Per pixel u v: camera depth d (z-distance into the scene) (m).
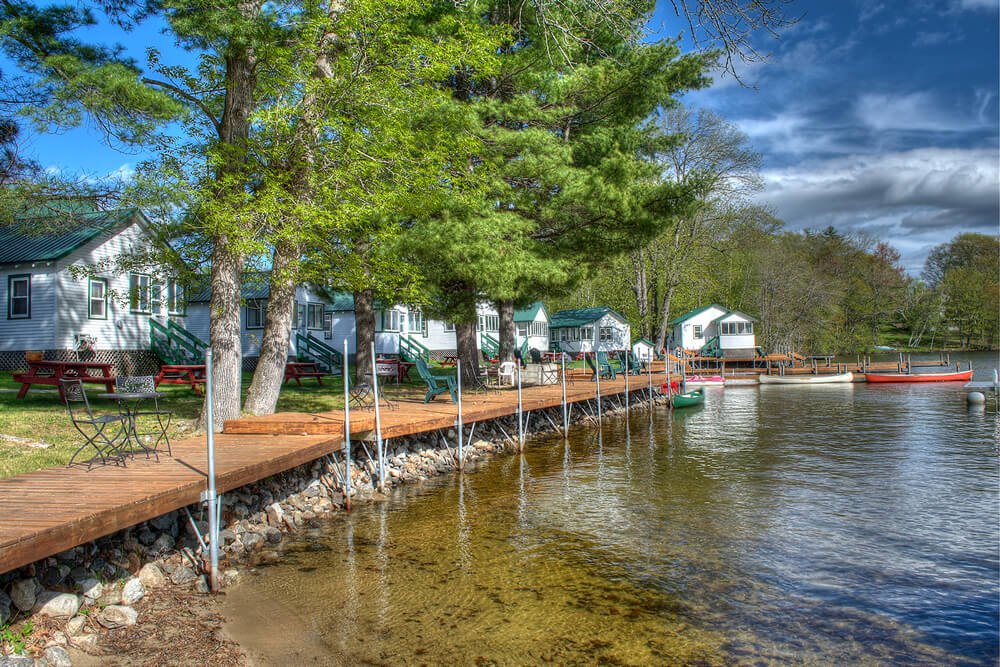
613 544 7.34
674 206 15.94
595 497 9.67
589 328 46.38
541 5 11.12
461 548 7.16
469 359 19.19
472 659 4.64
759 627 5.22
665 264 45.09
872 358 61.69
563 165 14.82
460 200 12.87
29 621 4.55
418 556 6.88
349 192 10.27
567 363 40.09
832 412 22.70
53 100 8.53
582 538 7.56
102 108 8.63
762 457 13.42
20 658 4.05
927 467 12.16
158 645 4.71
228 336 9.80
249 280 11.66
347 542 7.35
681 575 6.37
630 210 15.34
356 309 19.53
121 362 20.64
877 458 13.20
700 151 38.38
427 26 13.12
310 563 6.62
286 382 22.77
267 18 9.45
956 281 74.44
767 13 8.26
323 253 11.14
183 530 6.64
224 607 5.46
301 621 5.22
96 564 5.47
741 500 9.52
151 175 9.13
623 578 6.27
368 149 10.37
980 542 7.48
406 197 10.84
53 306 18.58
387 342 33.03
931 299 73.62
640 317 45.91
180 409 12.52
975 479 11.02
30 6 9.71
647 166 15.88
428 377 14.00
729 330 47.69
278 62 9.64
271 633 4.99
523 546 7.25
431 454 12.17
